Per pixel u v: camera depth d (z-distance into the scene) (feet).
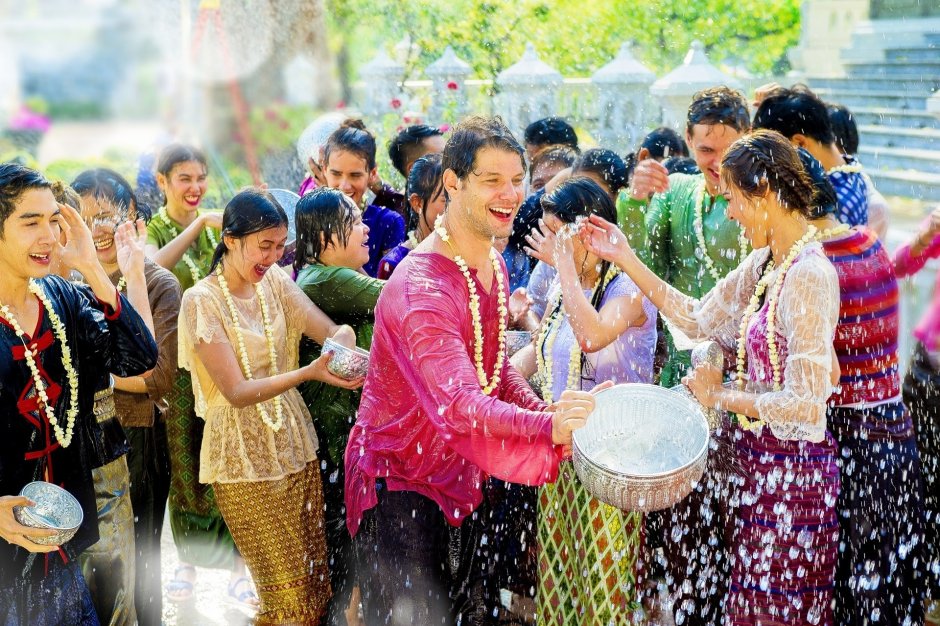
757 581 9.68
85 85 36.81
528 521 11.00
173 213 14.30
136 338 9.47
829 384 9.03
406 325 8.54
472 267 8.90
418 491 9.07
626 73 28.94
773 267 9.54
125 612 10.21
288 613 10.80
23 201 8.55
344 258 11.51
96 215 11.34
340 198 11.49
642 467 9.00
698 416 9.02
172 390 12.16
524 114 30.12
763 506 9.53
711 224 12.66
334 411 11.46
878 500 10.38
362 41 33.73
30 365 8.85
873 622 10.46
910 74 29.07
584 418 7.97
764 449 9.50
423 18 33.96
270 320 10.98
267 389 10.29
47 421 9.04
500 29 34.58
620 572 9.72
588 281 10.37
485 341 9.15
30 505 8.57
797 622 9.62
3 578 8.80
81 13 36.55
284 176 31.50
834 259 9.93
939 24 29.01
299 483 10.78
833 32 32.78
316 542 11.02
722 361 9.73
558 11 34.73
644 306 10.16
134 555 10.42
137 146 33.53
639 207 13.29
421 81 32.32
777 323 9.25
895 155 25.77
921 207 23.66
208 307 10.46
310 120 32.40
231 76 32.24
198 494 12.39
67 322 9.17
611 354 10.18
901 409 10.53
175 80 33.19
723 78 27.73
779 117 11.76
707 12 35.12
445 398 8.29
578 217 9.87
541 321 10.88
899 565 10.59
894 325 10.28
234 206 10.53
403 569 9.11
